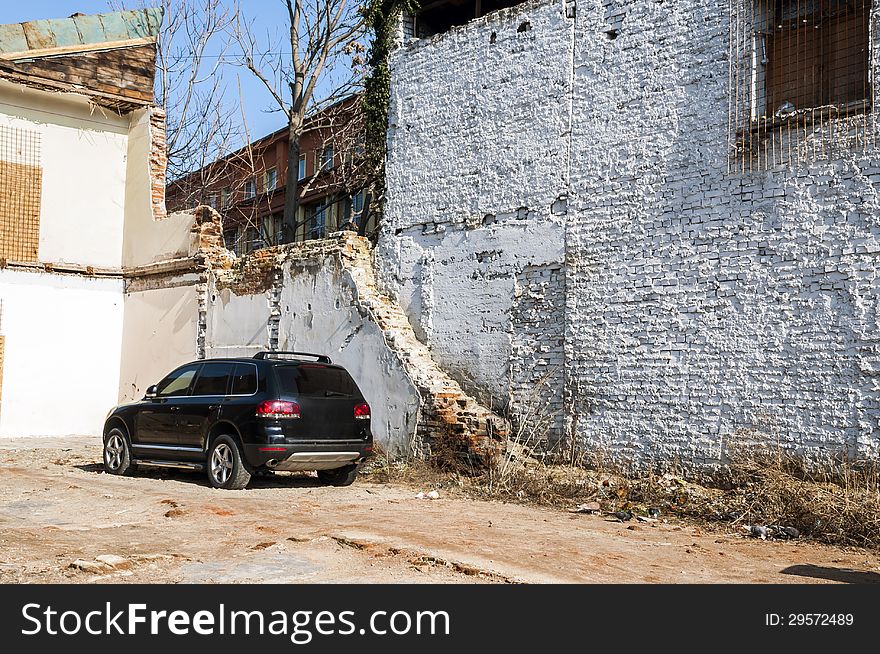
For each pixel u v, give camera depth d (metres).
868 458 9.99
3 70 18.89
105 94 20.28
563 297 13.24
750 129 11.30
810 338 10.62
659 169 12.25
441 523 8.95
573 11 13.54
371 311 14.88
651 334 12.12
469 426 12.88
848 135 10.46
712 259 11.59
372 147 16.58
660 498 10.52
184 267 19.17
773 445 10.78
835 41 10.81
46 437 19.45
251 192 32.75
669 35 12.30
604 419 12.52
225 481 11.12
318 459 11.09
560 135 13.48
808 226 10.73
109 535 7.92
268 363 11.24
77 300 20.50
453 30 15.15
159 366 19.84
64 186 20.36
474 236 14.57
